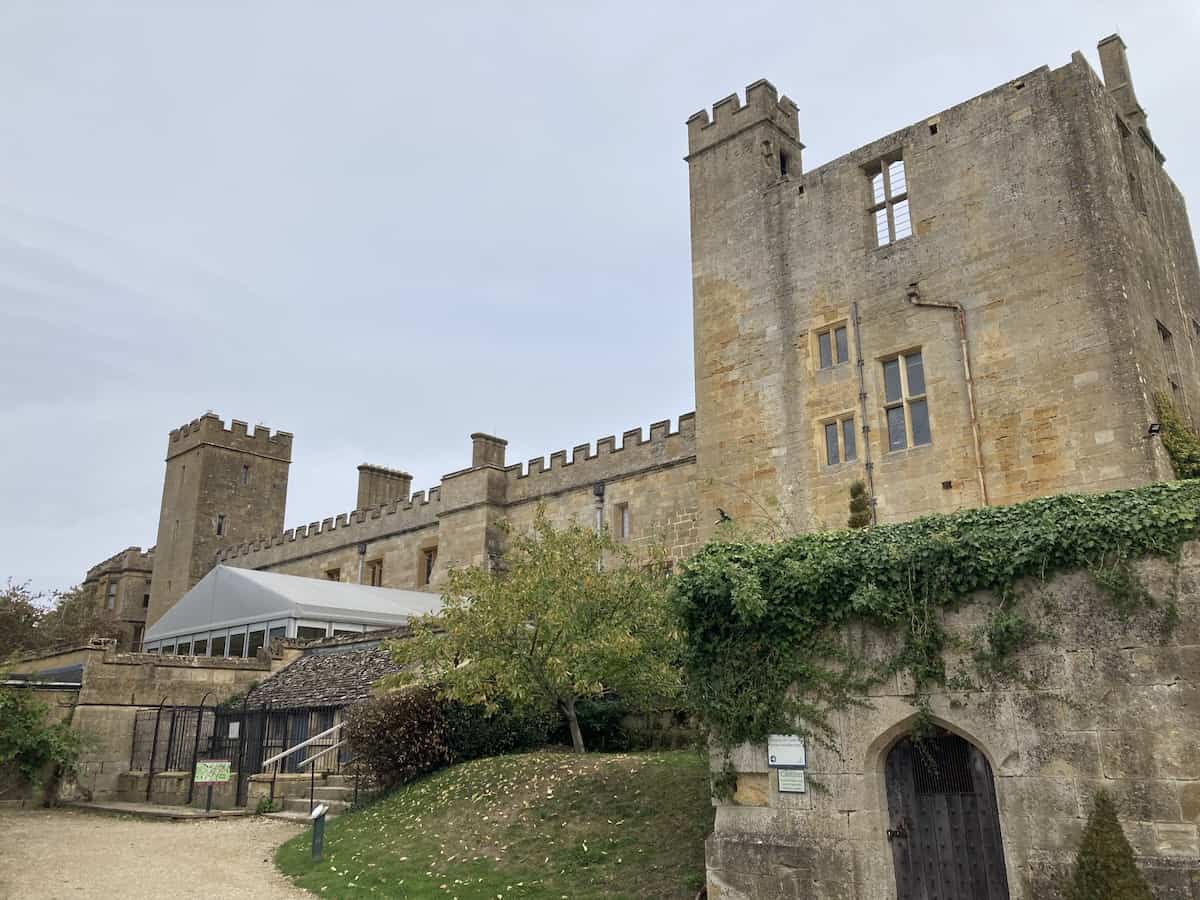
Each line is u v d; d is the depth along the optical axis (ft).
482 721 55.21
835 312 72.95
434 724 53.36
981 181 67.15
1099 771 26.04
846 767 29.96
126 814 60.49
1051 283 62.23
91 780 69.62
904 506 65.87
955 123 69.56
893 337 69.21
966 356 64.95
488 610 51.29
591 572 53.11
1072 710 26.73
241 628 98.68
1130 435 56.95
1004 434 62.23
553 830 40.04
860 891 28.86
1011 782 27.30
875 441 68.39
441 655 52.39
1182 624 25.64
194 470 159.43
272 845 47.57
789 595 31.86
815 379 72.90
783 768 31.01
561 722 58.90
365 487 145.89
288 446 170.19
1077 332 60.44
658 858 35.96
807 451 72.13
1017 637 27.76
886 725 29.53
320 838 41.98
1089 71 64.85
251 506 162.40
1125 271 60.29
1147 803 25.20
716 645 33.12
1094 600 27.04
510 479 113.19
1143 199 67.05
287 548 144.56
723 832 31.89
